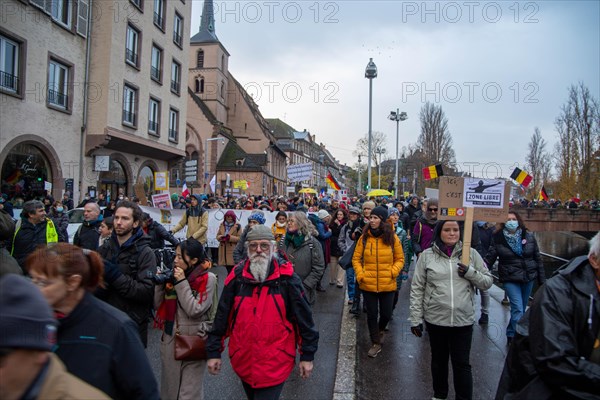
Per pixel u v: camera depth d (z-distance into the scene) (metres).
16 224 6.00
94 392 1.50
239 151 58.22
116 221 3.63
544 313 2.31
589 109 40.06
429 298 4.24
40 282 1.96
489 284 4.14
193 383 3.46
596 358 2.22
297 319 3.28
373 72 21.91
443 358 4.25
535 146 55.03
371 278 5.65
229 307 3.32
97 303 2.06
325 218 10.24
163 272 3.48
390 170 69.75
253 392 3.22
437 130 53.91
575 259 2.49
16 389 1.31
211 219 12.27
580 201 38.94
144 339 3.62
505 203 4.34
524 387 2.48
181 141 29.48
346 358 5.54
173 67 28.64
